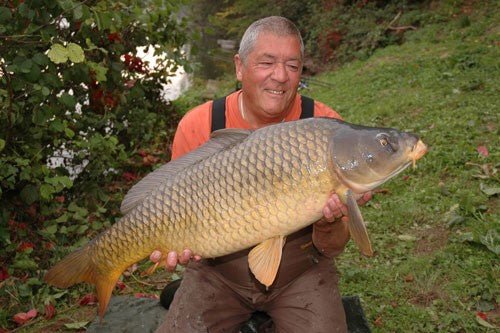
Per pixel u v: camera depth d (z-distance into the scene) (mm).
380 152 827
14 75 1440
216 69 5918
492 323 1225
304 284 1031
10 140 1584
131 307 1322
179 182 891
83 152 1822
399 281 1399
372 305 1325
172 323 1043
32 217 1711
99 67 1674
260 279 862
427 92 2924
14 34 1450
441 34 4371
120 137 2342
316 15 5910
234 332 1086
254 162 849
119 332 1235
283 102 1018
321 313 1011
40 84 1465
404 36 4672
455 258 1440
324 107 1109
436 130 2252
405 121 2531
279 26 991
